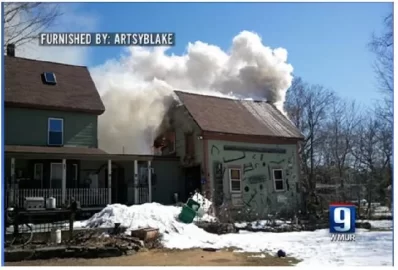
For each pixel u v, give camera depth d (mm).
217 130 22531
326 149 38875
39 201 16234
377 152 36531
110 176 19734
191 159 22859
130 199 21250
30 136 20000
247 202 22906
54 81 22203
